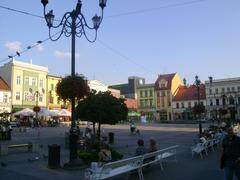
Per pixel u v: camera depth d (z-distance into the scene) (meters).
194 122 72.44
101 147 12.43
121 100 18.81
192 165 13.84
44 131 39.44
